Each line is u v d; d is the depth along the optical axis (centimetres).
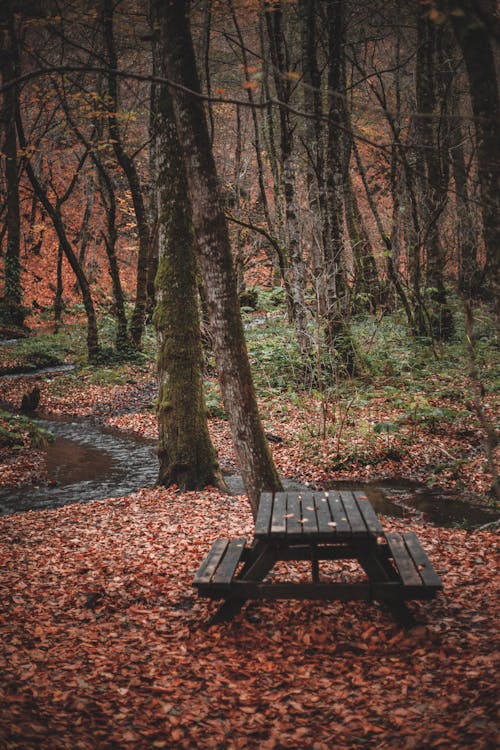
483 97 410
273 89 2359
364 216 2997
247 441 605
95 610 508
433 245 1758
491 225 416
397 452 1102
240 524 745
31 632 467
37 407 1738
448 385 1416
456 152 1430
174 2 532
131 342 2225
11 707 356
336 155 1408
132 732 349
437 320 1781
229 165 3403
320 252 1262
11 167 2648
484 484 934
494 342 1689
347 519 458
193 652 440
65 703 373
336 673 407
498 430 1098
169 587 548
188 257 958
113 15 1642
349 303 1533
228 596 451
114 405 1730
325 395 1278
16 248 2802
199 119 551
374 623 470
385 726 347
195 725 359
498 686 361
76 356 2386
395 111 2003
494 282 424
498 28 338
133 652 441
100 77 1947
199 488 949
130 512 825
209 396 1551
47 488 1037
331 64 1330
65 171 3831
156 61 900
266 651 439
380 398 1409
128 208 3738
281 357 1730
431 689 376
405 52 2161
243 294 2922
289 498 530
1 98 1862
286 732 350
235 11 1506
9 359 2264
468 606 486
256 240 3150
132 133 2723
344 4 1370
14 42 1506
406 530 721
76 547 675
